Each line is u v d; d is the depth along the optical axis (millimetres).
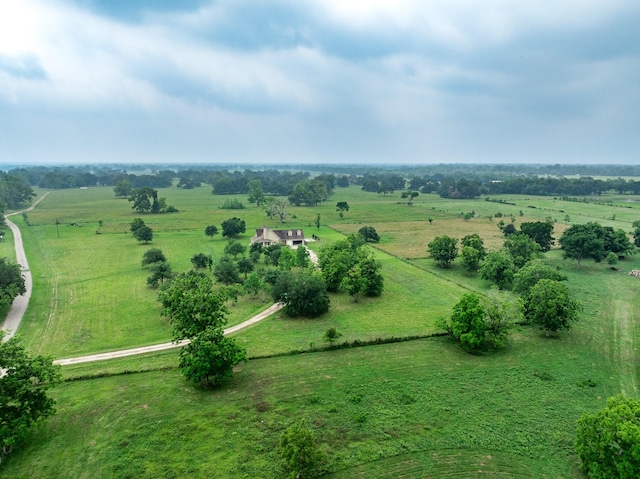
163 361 49156
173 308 46281
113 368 47000
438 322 55438
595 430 30766
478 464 32500
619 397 32719
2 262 71562
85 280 82188
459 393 42156
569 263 98500
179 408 39469
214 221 166750
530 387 43281
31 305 67750
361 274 73250
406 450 33969
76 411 38656
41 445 34188
